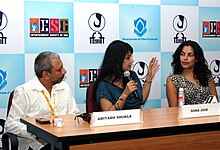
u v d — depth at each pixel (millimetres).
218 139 2508
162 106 4445
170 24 4414
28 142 3025
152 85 4367
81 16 4004
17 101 3029
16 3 3736
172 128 2330
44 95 3104
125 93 3037
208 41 4609
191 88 3594
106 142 2174
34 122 2514
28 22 3791
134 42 4262
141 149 2268
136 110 2441
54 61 3055
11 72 3758
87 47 4051
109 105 3115
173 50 4445
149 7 4301
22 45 3781
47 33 3869
